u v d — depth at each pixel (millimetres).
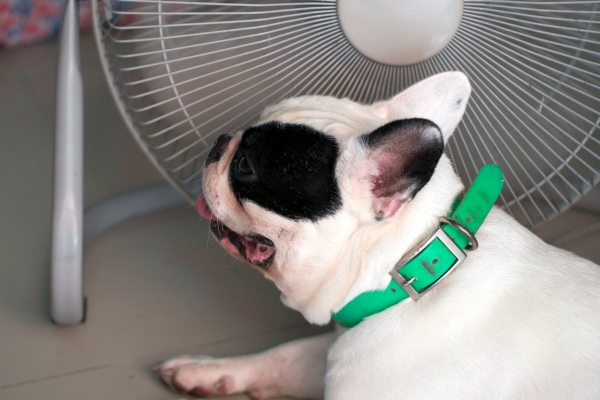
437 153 822
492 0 922
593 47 967
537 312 889
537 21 947
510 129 1039
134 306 1210
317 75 981
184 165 1064
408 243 892
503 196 1190
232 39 952
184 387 1038
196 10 978
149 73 1015
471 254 919
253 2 948
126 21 1124
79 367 1102
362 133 859
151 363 1112
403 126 825
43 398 1052
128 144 1601
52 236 1109
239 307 1221
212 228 957
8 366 1097
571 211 1406
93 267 1278
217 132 1050
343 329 969
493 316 889
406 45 937
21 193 1433
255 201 883
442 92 948
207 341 1154
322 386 1030
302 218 877
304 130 875
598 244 1321
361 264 899
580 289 910
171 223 1390
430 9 913
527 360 874
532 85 987
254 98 1011
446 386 874
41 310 1190
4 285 1229
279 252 907
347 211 877
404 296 905
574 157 1085
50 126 1641
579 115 990
